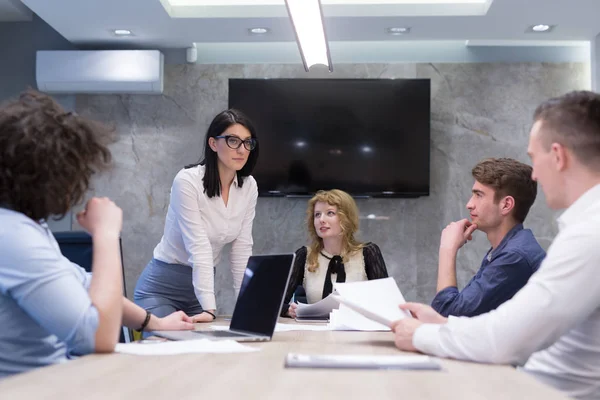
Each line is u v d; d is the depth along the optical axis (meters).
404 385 0.97
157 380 1.00
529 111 5.66
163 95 5.79
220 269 5.69
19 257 1.28
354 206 3.47
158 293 2.94
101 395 0.88
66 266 1.35
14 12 5.72
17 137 1.33
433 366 1.13
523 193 2.39
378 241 5.63
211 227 2.86
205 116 5.77
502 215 2.41
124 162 5.76
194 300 2.98
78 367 1.14
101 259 1.42
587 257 1.24
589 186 1.39
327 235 3.40
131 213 5.73
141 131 5.78
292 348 1.50
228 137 2.74
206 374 1.07
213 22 5.10
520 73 5.67
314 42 3.21
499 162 2.44
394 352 1.43
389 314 1.67
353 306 1.69
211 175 2.80
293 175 5.58
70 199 1.40
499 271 2.24
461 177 5.64
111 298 1.36
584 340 1.43
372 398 0.87
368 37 5.42
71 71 5.59
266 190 5.58
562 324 1.24
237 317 1.90
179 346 1.45
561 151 1.41
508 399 0.88
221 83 5.77
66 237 2.52
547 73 5.67
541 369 1.52
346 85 5.61
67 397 0.86
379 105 5.59
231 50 5.82
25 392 0.90
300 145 5.59
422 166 5.54
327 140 5.59
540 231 5.59
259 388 0.94
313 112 5.61
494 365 1.24
